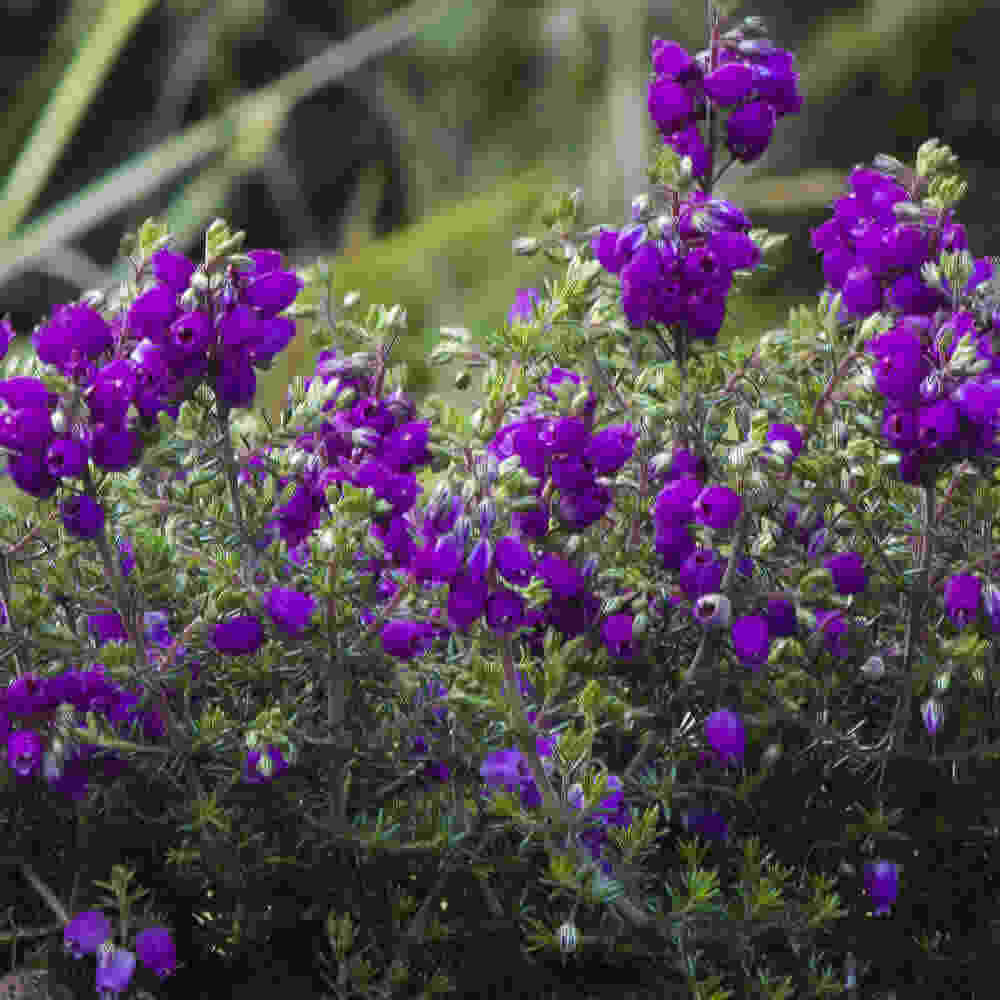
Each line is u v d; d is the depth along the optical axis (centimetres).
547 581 54
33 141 97
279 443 54
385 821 55
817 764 56
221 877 55
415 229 116
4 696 54
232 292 53
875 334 54
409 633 53
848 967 55
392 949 55
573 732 54
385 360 54
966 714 55
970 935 56
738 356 55
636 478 55
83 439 53
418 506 54
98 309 54
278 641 54
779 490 54
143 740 54
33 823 55
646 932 54
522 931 55
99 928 54
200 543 55
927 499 54
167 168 113
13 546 55
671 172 54
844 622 55
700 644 55
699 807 55
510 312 56
